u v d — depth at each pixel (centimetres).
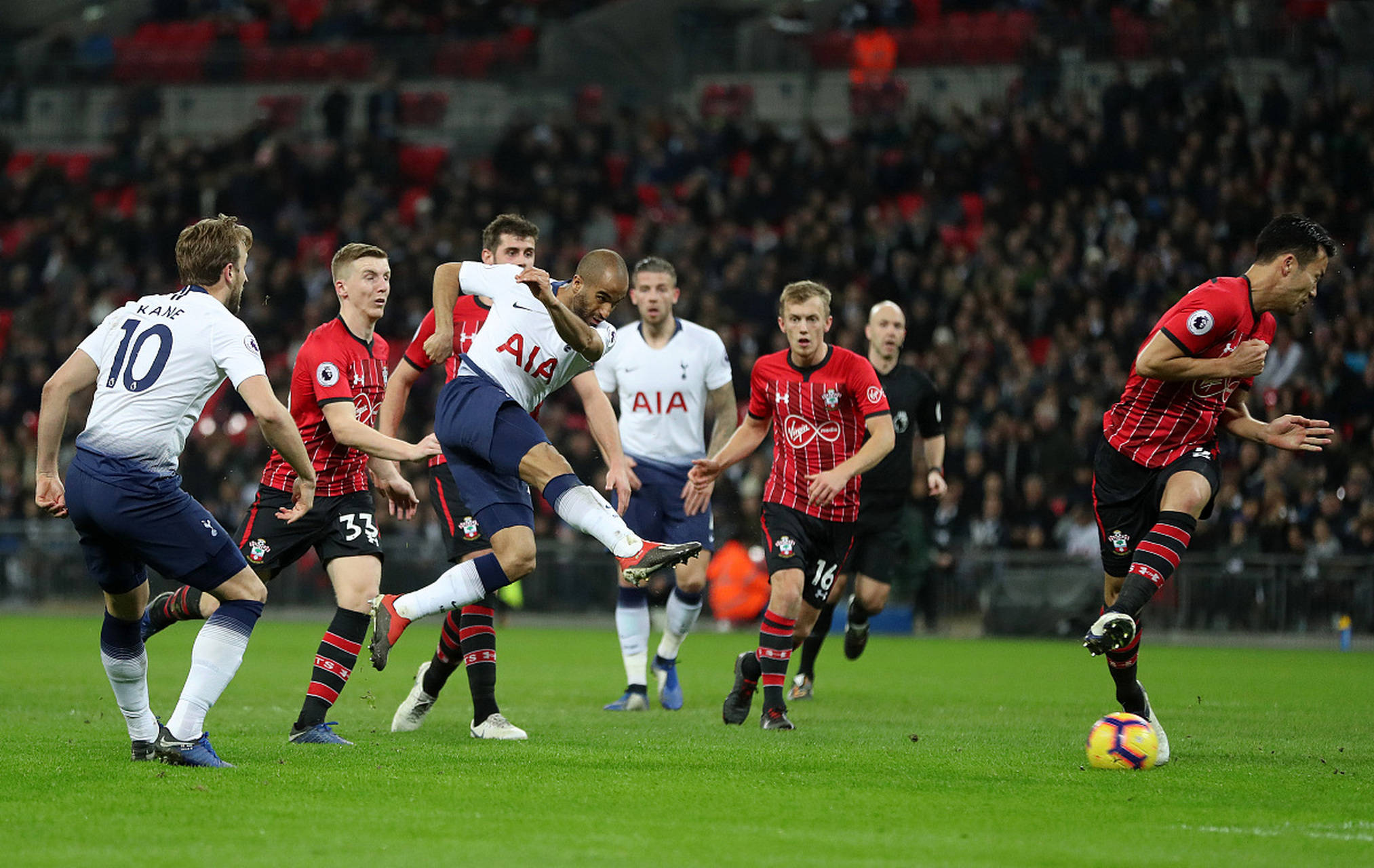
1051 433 5012
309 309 6681
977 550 4947
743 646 4194
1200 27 6906
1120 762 1662
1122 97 6331
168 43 9244
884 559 2719
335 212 7406
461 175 7881
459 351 1986
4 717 2156
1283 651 4241
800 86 7919
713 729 2064
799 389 2128
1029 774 1617
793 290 2106
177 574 1544
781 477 2175
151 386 1505
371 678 2958
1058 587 4747
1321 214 5731
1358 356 5147
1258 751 1881
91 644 3947
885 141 7012
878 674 3253
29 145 8856
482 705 1923
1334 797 1498
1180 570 4734
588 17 8875
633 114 7838
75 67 8894
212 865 1116
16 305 7225
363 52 8588
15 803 1359
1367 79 6650
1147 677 3253
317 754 1703
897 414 2703
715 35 8206
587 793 1448
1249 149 6069
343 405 1791
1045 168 6309
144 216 7338
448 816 1318
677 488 2538
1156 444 1798
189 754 1566
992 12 7844
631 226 7062
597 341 1672
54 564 5762
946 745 1880
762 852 1183
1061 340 5456
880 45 7788
